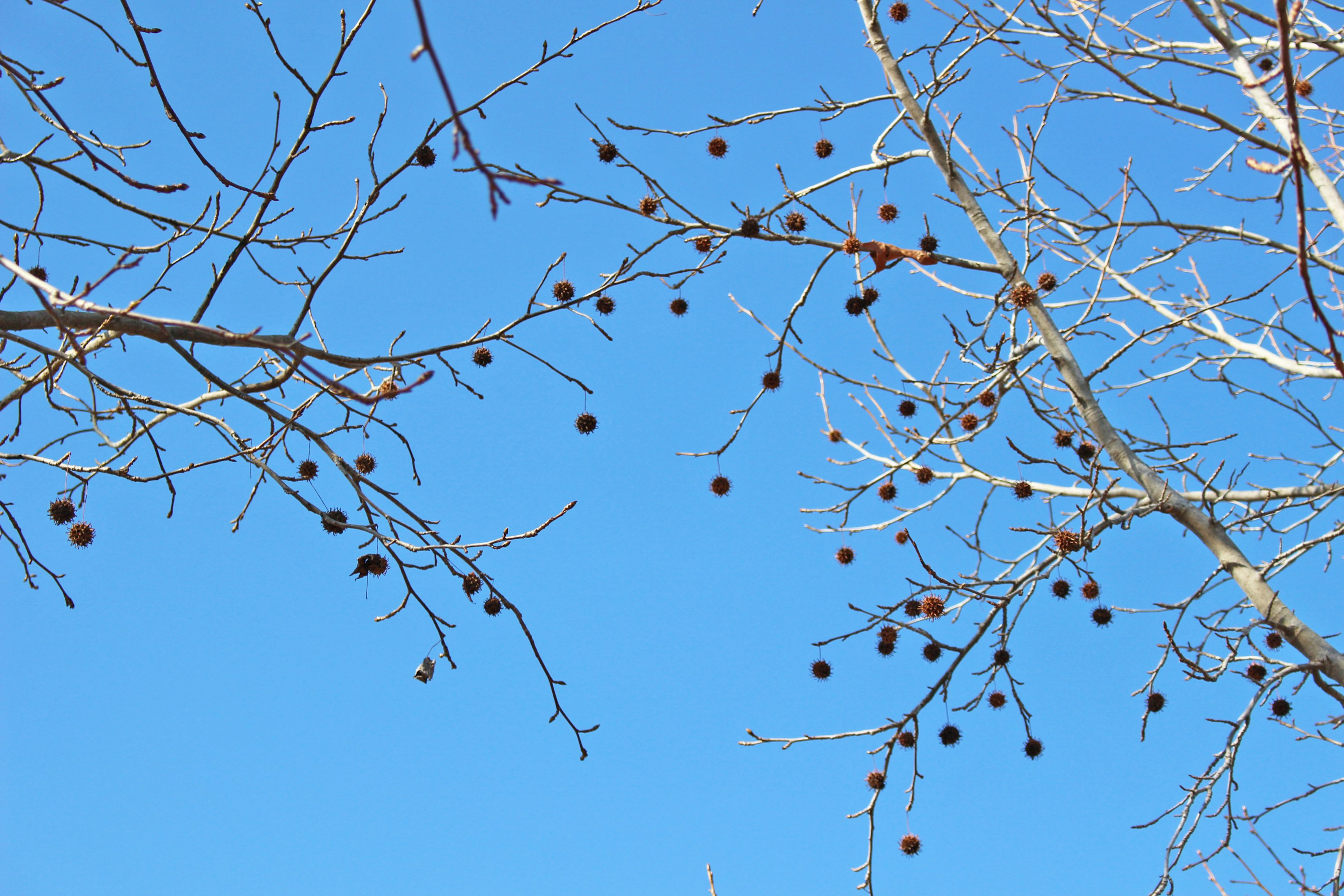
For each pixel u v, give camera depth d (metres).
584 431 5.59
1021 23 6.83
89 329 4.28
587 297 5.26
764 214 6.27
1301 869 6.11
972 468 7.26
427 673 5.11
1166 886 6.27
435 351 5.01
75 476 4.86
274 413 4.64
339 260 4.75
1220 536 6.02
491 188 2.22
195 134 4.25
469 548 4.90
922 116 6.96
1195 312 6.82
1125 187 6.78
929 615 6.72
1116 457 6.34
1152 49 7.32
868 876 6.38
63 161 4.74
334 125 4.70
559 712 5.07
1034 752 6.54
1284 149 6.05
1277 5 2.97
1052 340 6.60
